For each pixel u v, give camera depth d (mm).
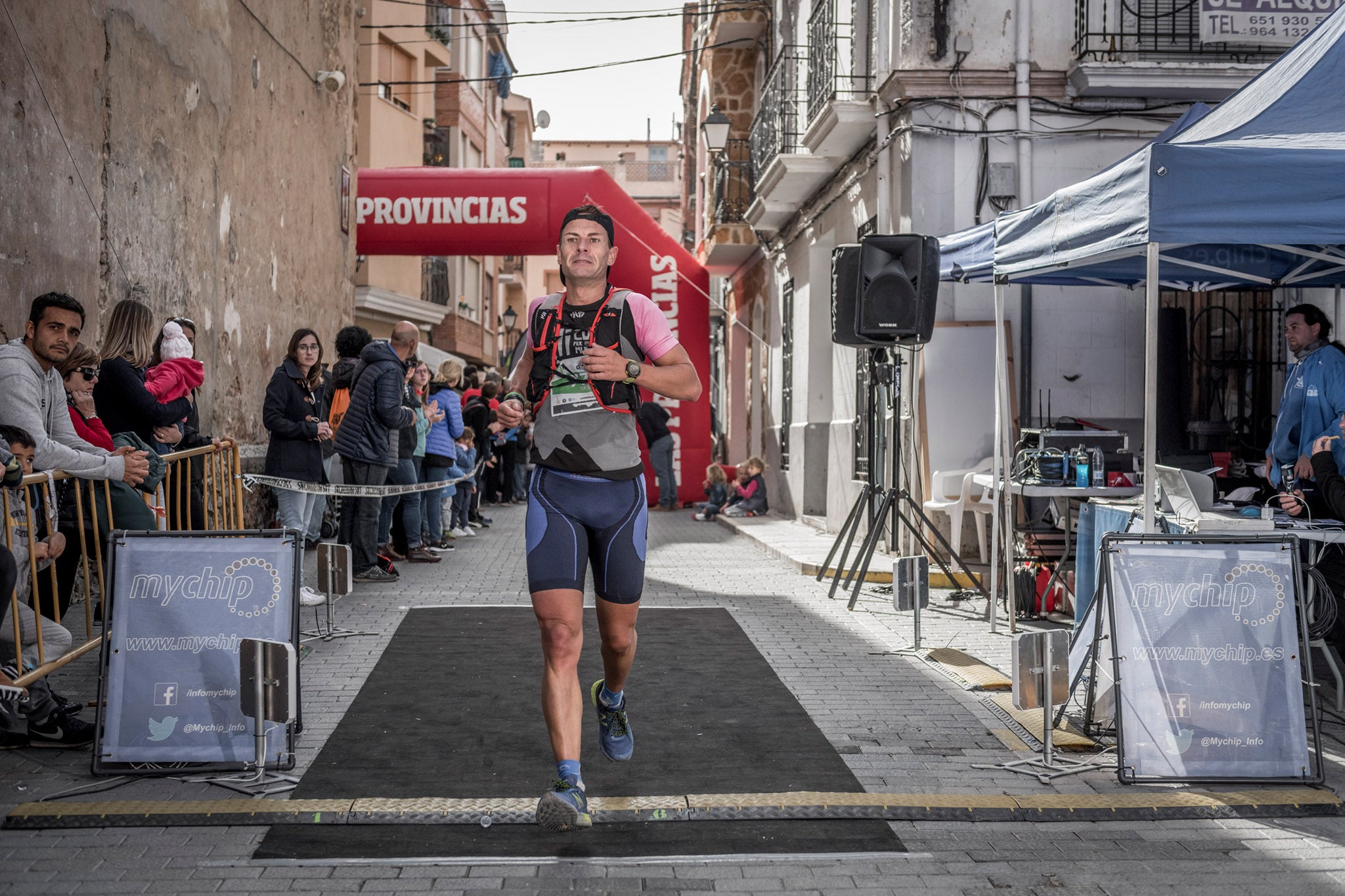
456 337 29000
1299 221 4930
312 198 13375
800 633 7234
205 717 4211
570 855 3523
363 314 22516
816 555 10750
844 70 12188
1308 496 5980
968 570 8578
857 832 3768
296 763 4324
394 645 6613
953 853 3598
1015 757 4566
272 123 11844
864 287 8266
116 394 6305
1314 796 4094
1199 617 4340
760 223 16078
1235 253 7871
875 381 8539
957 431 9750
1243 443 9773
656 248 17562
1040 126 9812
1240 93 6262
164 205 8961
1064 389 9773
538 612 3688
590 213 3799
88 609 5641
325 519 11203
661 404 18047
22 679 4520
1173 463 8039
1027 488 7484
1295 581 4375
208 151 9977
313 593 7805
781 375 16859
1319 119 5445
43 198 7066
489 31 32312
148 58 8664
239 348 10859
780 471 16781
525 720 5039
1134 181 5227
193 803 3852
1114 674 4293
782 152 14242
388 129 23000
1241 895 3301
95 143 7781
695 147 26438
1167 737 4262
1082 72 9445
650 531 14531
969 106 9805
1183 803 4016
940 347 9766
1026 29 9711
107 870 3371
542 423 3768
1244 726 4285
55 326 5191
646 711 5246
